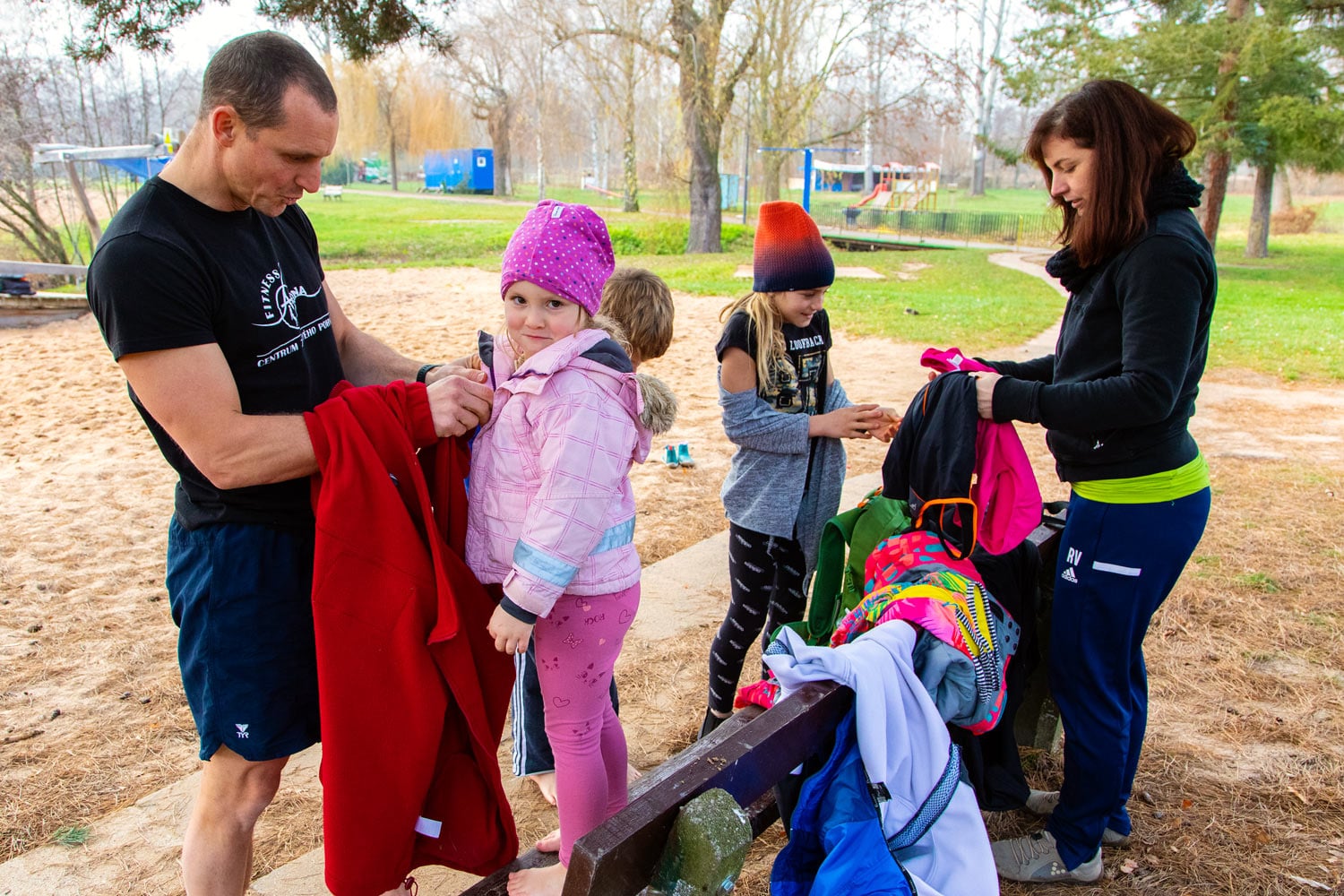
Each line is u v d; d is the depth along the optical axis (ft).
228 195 6.34
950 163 299.58
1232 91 67.97
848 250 108.68
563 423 6.10
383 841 6.47
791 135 104.58
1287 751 10.82
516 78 184.65
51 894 8.73
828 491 10.23
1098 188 7.14
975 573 8.01
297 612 6.74
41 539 17.94
